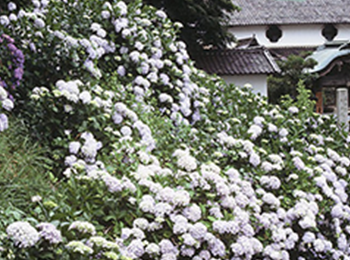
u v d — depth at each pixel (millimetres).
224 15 21406
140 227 3904
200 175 4383
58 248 3303
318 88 22984
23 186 4012
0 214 3439
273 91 22266
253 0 34906
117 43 6500
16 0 6250
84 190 3900
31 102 4949
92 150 4641
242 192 4766
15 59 5172
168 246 3881
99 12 6504
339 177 5953
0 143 4309
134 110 5352
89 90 5133
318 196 5254
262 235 4789
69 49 5504
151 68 6414
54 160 4773
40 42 5453
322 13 34156
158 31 6938
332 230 5418
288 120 6312
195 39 20156
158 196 4074
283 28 33656
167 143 5047
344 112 9047
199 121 6207
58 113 4902
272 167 5238
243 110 6285
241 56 20812
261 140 5844
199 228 3996
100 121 4945
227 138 5324
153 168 4395
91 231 3465
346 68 22906
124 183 4020
